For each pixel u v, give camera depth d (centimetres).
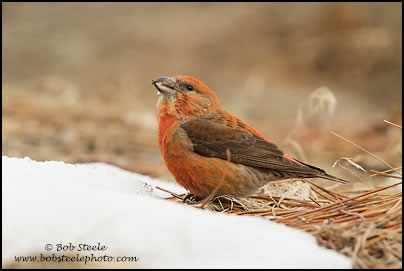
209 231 523
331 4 2423
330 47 2319
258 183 776
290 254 508
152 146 1382
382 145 1382
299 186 831
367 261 535
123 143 1366
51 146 1284
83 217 520
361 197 718
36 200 541
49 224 513
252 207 767
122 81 2012
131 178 744
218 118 814
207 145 768
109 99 1825
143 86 2098
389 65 2227
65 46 2409
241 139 779
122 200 551
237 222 566
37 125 1440
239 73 2291
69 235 505
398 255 545
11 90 1784
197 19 2683
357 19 2350
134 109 1727
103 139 1371
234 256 502
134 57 2355
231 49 2444
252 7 2670
